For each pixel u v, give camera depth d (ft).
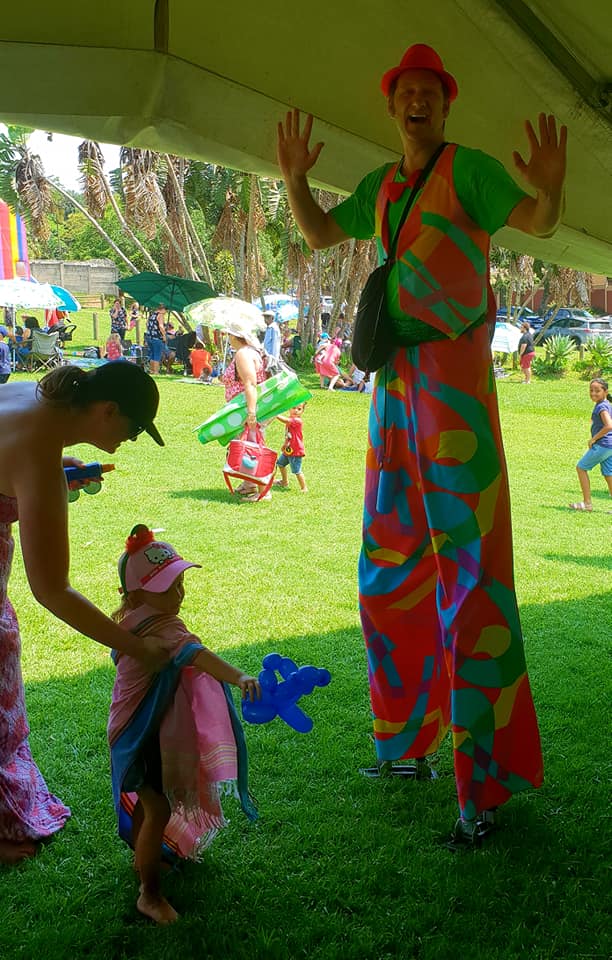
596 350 99.76
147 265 142.41
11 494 9.48
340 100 11.10
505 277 122.11
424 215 10.41
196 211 123.75
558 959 8.82
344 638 18.31
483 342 10.94
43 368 73.82
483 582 10.89
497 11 10.04
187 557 24.29
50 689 15.44
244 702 9.15
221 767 8.96
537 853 10.68
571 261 15.42
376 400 11.57
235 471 31.45
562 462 45.73
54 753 13.07
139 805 9.92
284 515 29.78
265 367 33.91
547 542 27.99
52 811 11.25
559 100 11.25
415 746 12.41
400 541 11.76
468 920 9.42
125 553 9.90
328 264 103.86
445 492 10.93
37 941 8.98
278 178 11.95
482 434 10.87
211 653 9.35
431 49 10.19
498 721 10.92
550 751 13.51
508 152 12.26
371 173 11.46
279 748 13.47
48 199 82.07
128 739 9.34
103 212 83.35
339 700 15.33
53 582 9.02
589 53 10.84
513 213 9.93
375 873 10.21
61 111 9.46
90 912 9.48
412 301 10.63
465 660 10.92
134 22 9.30
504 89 11.30
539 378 95.40
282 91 10.63
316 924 9.32
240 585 21.80
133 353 85.15
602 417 33.06
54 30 9.11
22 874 10.21
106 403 9.16
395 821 11.49
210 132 10.39
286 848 10.79
